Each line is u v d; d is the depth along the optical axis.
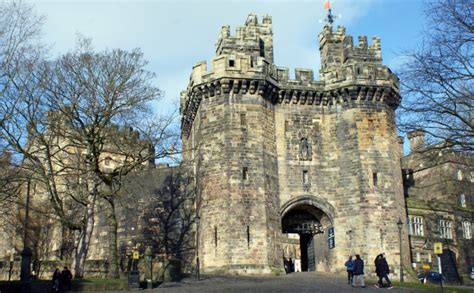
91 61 41.53
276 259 44.56
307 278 39.88
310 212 49.81
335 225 47.19
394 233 46.19
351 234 46.31
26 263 33.91
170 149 43.25
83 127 40.66
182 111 58.22
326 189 48.16
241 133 46.12
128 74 42.75
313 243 50.97
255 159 45.78
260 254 43.44
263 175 45.62
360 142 48.06
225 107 46.56
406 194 65.25
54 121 41.00
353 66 49.38
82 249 39.50
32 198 55.09
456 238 60.56
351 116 48.94
